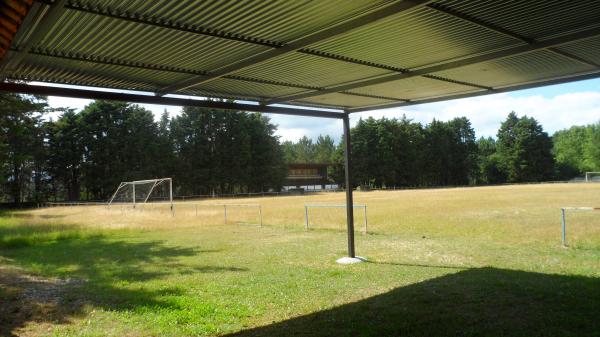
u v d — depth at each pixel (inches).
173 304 271.6
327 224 743.1
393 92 331.0
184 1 157.6
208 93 306.7
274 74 263.7
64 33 180.5
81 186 2618.1
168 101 281.3
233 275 356.2
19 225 874.1
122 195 1825.8
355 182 3550.7
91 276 381.7
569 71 281.6
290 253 456.8
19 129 1139.9
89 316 255.3
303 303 262.5
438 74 279.1
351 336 201.6
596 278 296.4
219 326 225.5
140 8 162.1
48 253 537.6
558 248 427.8
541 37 216.8
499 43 223.0
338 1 161.8
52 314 262.7
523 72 279.6
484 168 3784.5
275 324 225.0
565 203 1034.1
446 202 1232.8
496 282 291.7
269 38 198.4
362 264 378.9
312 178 3656.5
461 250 434.0
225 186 3034.0
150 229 780.0
